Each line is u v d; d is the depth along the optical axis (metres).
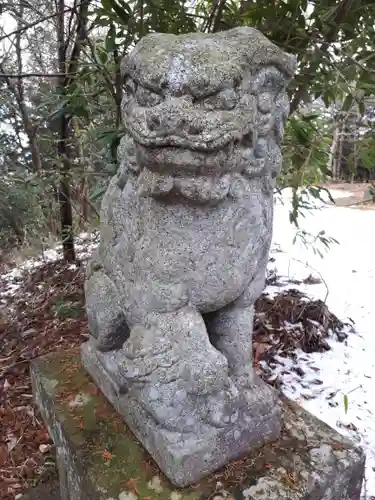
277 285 2.43
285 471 0.96
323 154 1.61
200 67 0.72
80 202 2.85
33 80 2.82
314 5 1.39
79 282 2.46
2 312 2.34
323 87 1.39
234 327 1.02
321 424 1.10
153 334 0.92
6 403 1.68
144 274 0.91
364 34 1.41
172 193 0.80
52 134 2.83
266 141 0.85
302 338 2.00
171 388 0.90
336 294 2.53
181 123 0.70
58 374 1.31
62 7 2.00
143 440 1.02
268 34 1.45
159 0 1.39
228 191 0.84
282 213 4.14
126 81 0.83
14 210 3.07
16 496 1.35
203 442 0.93
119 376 1.08
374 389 1.80
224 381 0.92
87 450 1.02
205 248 0.87
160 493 0.91
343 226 3.84
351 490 1.01
